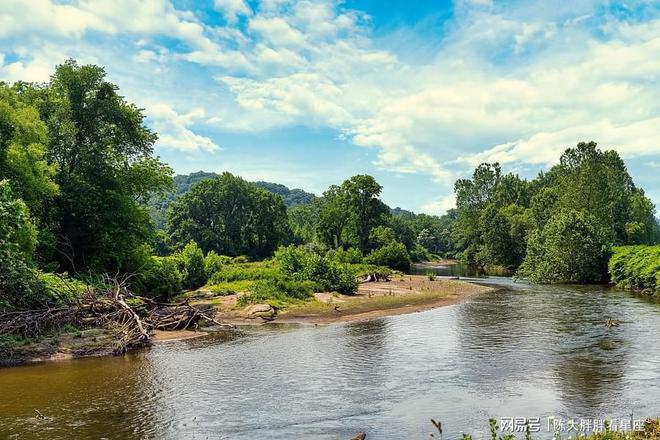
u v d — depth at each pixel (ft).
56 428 38.09
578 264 161.38
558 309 98.78
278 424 38.96
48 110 111.14
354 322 90.58
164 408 42.93
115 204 112.98
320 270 136.56
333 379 51.67
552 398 43.73
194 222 329.31
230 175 347.15
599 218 199.21
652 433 31.40
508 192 347.77
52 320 68.13
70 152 113.60
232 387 49.19
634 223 222.07
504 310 100.22
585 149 211.20
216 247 325.83
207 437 36.45
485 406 42.24
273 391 47.70
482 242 330.54
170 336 77.51
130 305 83.87
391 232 331.36
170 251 311.27
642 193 289.94
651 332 71.92
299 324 90.12
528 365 55.01
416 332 77.77
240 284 142.31
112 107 118.32
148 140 129.29
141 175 127.95
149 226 133.59
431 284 165.89
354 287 137.39
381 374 53.21
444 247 509.76
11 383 50.85
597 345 64.03
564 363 55.31
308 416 40.70
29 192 86.99
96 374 54.39
